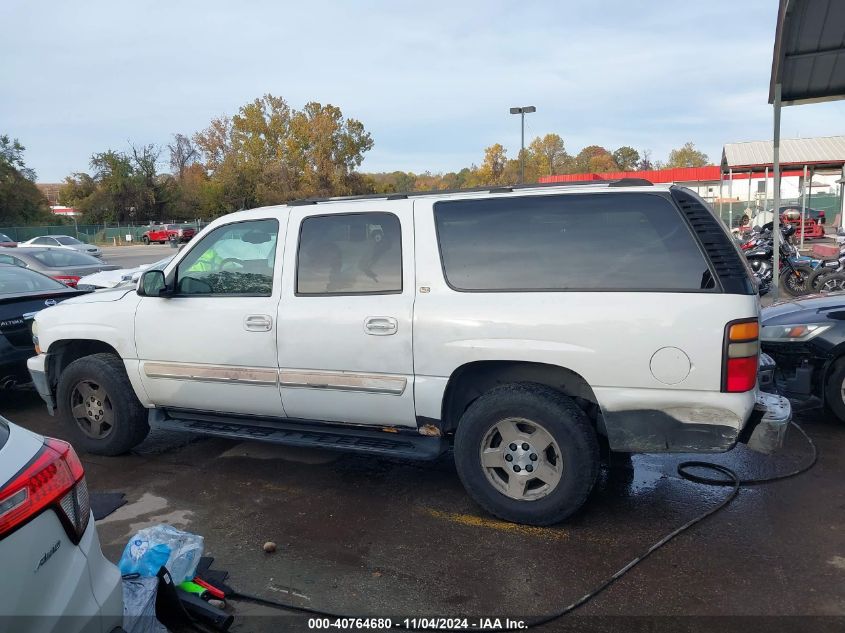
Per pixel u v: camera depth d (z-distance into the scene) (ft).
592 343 12.28
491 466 13.30
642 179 13.33
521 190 13.55
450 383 13.39
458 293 13.28
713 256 12.03
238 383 15.26
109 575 7.93
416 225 13.85
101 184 219.20
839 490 14.56
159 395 16.46
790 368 18.97
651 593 10.83
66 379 17.53
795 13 26.40
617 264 12.50
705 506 13.96
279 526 13.58
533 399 12.72
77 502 7.53
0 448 7.12
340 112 231.50
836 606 10.34
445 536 12.98
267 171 220.02
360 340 13.87
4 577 6.31
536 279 12.91
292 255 14.85
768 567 11.51
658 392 12.07
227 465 17.10
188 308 15.75
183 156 284.82
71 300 18.16
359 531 13.28
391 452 14.10
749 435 12.46
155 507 14.61
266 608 10.75
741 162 81.25
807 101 32.73
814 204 122.01
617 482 15.33
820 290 38.73
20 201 191.01
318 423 15.10
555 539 12.73
